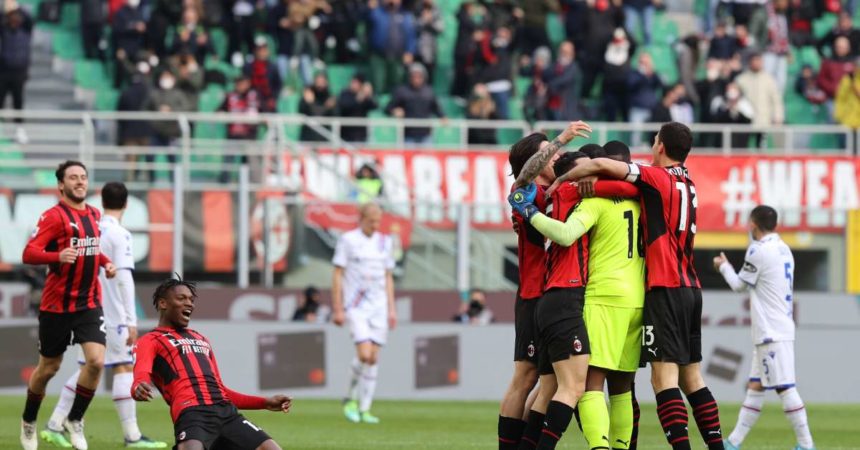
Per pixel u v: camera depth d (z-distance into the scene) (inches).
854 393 2664.9
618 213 1214.9
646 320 1214.3
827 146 3875.5
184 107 3437.5
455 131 3636.8
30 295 2888.8
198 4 3759.8
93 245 1486.2
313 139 3511.3
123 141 3334.2
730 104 3619.6
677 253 1218.0
